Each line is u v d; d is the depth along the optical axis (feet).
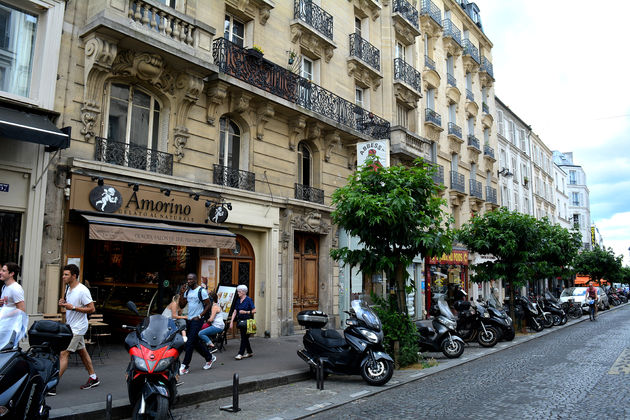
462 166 93.04
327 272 53.93
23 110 29.30
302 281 52.08
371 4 66.74
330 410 21.95
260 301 46.44
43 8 31.19
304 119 49.96
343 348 28.12
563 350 40.63
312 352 28.76
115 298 39.91
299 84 50.29
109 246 39.81
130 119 36.42
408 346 33.42
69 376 25.11
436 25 85.46
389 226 32.60
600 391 24.76
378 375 26.91
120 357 30.96
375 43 68.39
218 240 37.65
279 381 27.12
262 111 45.83
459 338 37.09
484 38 111.65
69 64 32.19
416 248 33.94
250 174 44.80
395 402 23.24
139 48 34.50
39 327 17.81
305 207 50.34
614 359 35.01
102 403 19.85
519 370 31.32
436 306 38.50
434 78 83.51
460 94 94.84
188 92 38.60
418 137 69.51
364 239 33.76
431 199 34.78
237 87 42.09
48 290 29.68
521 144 135.64
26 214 29.22
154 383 17.31
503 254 56.24
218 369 28.94
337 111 55.16
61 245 30.91
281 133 49.08
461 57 98.17
